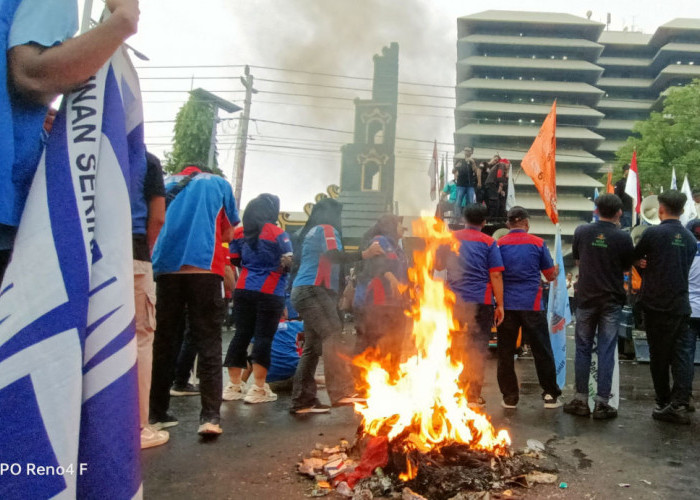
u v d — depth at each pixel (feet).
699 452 11.85
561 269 20.08
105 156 4.68
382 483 8.95
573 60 214.90
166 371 13.07
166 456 10.87
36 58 4.29
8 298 4.08
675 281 14.87
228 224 13.41
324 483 9.37
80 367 4.10
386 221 16.99
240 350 16.81
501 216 33.65
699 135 107.34
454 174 35.45
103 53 4.46
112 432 4.27
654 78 249.14
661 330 14.97
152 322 11.10
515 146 194.70
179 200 12.82
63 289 4.13
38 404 3.92
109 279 4.48
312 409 14.98
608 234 15.69
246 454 11.07
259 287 16.16
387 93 56.13
